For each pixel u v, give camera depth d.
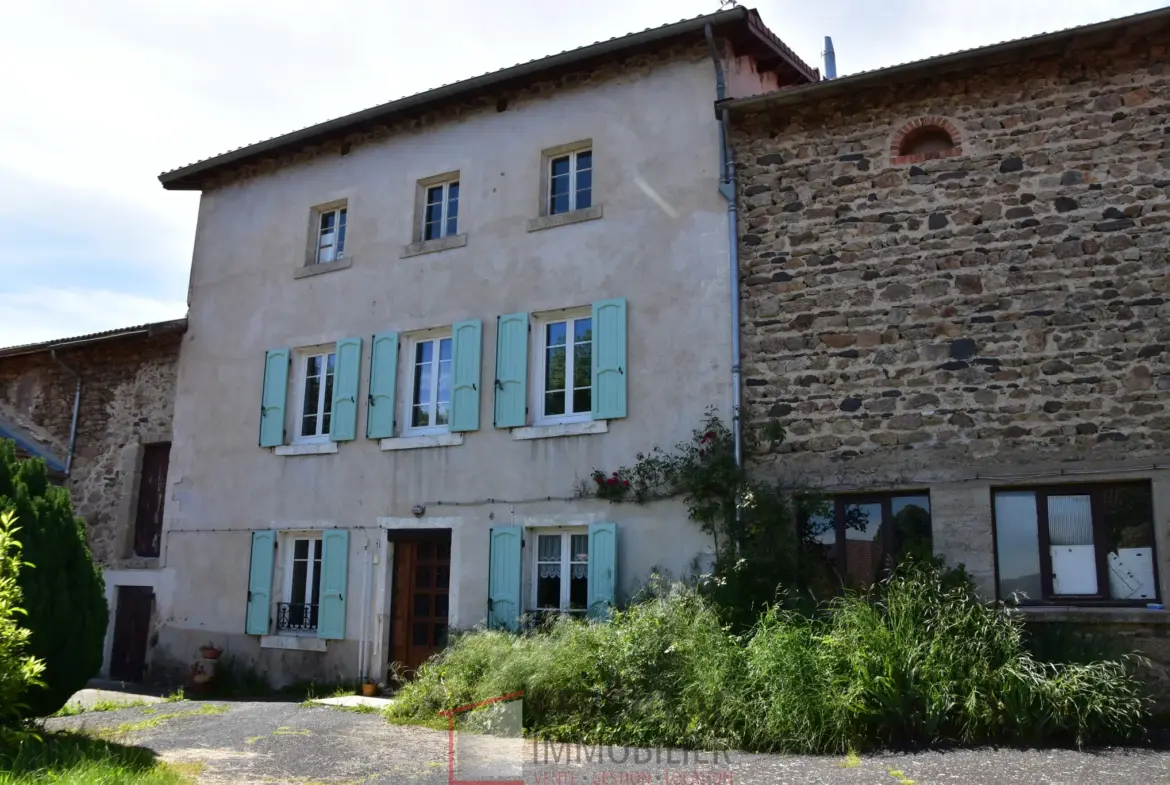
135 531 13.27
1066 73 8.64
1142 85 8.39
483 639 8.91
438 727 8.05
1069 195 8.45
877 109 9.26
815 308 9.14
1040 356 8.28
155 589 12.66
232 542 12.16
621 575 9.44
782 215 9.45
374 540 11.06
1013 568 8.19
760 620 7.77
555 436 10.11
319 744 7.39
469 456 10.62
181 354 13.33
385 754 6.98
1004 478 8.20
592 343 10.08
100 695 10.70
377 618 10.84
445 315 11.16
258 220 13.07
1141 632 7.60
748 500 8.58
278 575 11.76
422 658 10.64
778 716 6.60
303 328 12.27
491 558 10.16
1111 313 8.13
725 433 9.19
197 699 10.83
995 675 6.74
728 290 9.49
